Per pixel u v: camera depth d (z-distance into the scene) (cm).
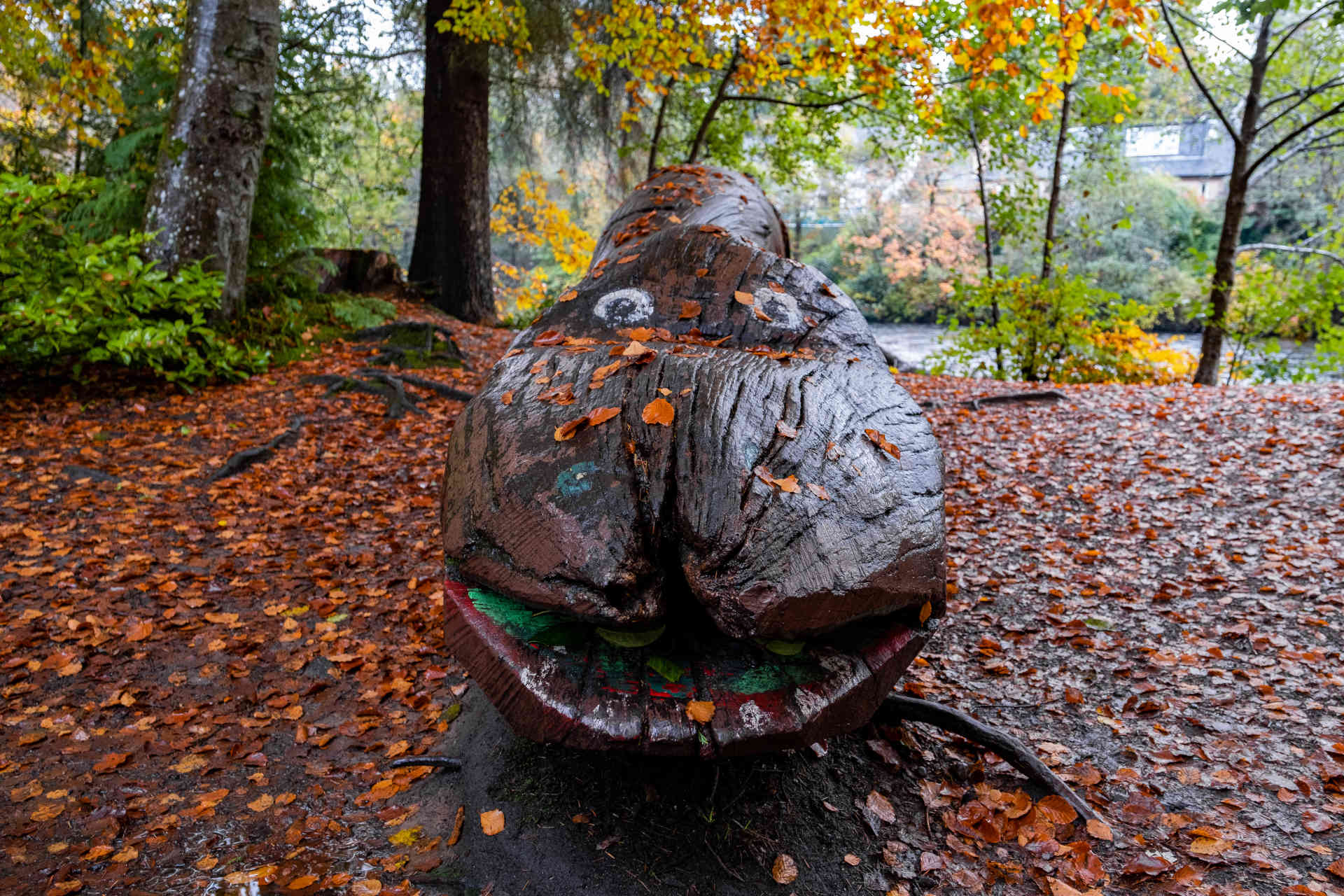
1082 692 311
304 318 892
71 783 257
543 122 1491
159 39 953
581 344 262
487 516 186
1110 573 421
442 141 1224
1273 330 1140
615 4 1018
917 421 236
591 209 2391
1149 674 322
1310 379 1073
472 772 254
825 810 237
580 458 190
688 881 210
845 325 289
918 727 281
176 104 745
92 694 307
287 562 426
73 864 220
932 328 2784
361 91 1395
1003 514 513
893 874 217
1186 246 2447
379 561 435
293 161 920
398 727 290
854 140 3119
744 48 1078
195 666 329
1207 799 248
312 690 315
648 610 166
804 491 182
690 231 327
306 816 243
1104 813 242
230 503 491
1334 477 513
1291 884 212
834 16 891
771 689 176
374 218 2508
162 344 628
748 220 477
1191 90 1662
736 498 176
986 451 646
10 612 358
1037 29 1071
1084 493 537
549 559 171
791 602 163
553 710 172
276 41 773
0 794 250
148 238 632
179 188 737
